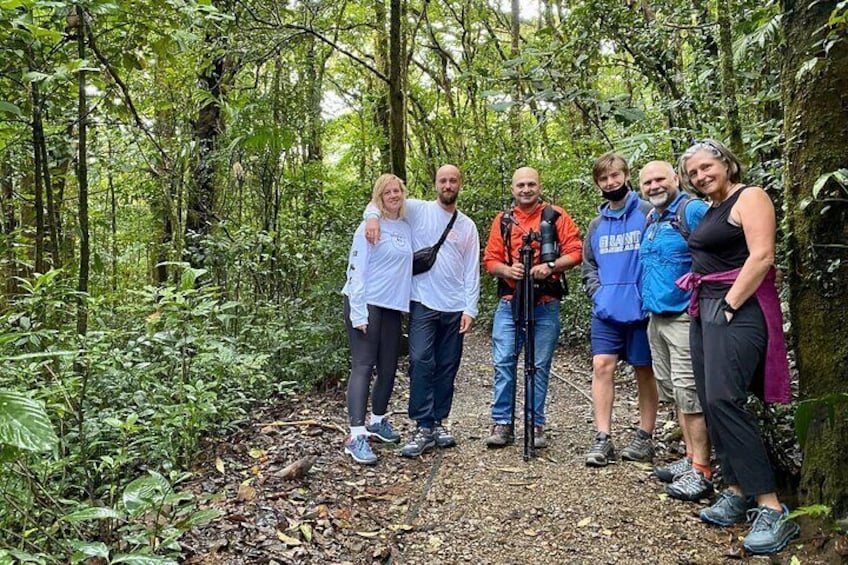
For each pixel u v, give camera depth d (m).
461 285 4.20
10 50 3.10
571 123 9.68
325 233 6.66
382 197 3.99
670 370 3.47
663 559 2.69
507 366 4.17
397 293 3.96
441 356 4.20
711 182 2.85
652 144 4.64
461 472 3.72
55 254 3.86
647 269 3.45
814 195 2.31
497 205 9.70
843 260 2.55
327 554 2.78
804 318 2.70
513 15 12.34
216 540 2.76
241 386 4.56
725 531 2.89
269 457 3.79
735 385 2.73
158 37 4.38
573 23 5.47
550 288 4.11
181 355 3.78
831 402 2.22
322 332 5.54
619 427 4.54
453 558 2.78
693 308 2.95
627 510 3.15
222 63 6.41
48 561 2.33
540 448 4.09
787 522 2.66
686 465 3.44
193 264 5.72
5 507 2.51
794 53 2.69
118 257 9.15
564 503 3.26
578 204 7.96
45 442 1.57
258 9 6.02
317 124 7.36
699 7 5.23
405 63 10.59
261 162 6.54
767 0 4.07
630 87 7.51
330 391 5.35
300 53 7.25
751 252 2.68
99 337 3.57
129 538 2.34
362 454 3.84
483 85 8.73
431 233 4.13
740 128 4.05
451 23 13.88
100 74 3.85
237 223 6.35
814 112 2.60
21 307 3.40
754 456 2.71
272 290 6.31
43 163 3.71
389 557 2.79
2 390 1.64
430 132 13.41
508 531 3.01
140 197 7.56
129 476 3.25
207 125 6.33
